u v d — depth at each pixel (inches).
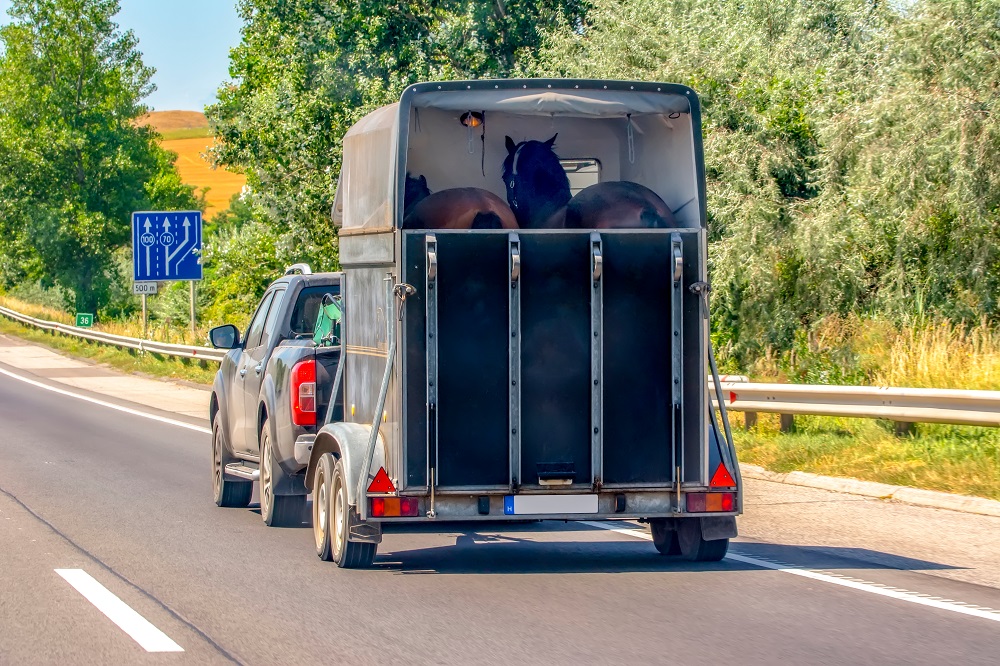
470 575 324.2
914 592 295.6
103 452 644.1
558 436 311.0
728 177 793.6
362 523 321.7
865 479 470.0
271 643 247.6
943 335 620.4
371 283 334.6
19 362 1563.7
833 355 695.1
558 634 253.8
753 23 979.9
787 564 336.2
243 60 1460.4
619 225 327.9
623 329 312.5
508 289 307.1
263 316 464.8
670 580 314.3
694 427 314.8
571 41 1055.0
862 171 725.9
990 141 673.0
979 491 426.9
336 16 1184.2
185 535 392.5
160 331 1539.1
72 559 345.7
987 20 697.0
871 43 775.1
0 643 248.2
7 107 2871.6
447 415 306.5
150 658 236.2
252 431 440.1
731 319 792.3
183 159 5378.9
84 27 2906.0
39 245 2815.0
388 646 244.4
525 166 368.5
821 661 230.4
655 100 331.0
